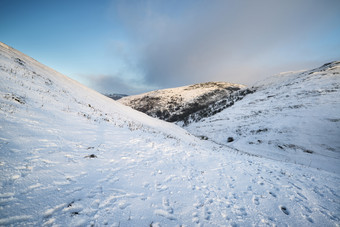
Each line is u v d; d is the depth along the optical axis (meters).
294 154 19.67
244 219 4.08
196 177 6.22
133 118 19.23
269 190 5.77
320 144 20.02
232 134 33.16
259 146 24.23
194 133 44.81
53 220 2.90
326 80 43.50
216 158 9.39
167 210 3.96
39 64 19.62
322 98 32.50
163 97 169.88
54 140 5.87
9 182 3.32
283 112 33.09
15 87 8.67
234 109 52.84
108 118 12.73
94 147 6.61
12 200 2.98
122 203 3.81
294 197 5.39
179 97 161.00
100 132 8.70
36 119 6.76
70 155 5.32
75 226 2.92
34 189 3.41
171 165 6.97
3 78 8.86
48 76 15.79
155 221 3.52
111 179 4.71
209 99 147.38
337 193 5.99
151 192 4.57
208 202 4.61
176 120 111.19
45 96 10.05
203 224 3.72
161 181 5.36
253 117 37.53
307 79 51.97
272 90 59.62
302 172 8.31
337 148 18.50
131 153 7.22
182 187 5.23
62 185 3.82
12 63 12.40
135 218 3.47
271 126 28.64
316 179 7.32
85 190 3.90
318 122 24.38
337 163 16.03
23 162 4.07
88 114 11.20
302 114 28.73
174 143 11.52
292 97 40.59
